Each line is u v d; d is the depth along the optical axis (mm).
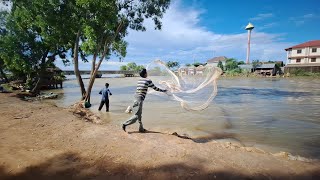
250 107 14078
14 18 20031
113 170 4457
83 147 5598
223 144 6523
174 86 7930
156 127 8867
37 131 6848
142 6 16219
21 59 21375
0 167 4504
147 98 18047
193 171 4375
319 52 60781
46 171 4395
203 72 8430
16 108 10477
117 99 18266
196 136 7656
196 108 7516
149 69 8891
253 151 5906
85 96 15555
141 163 4727
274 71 67625
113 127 7512
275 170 4500
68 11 15422
